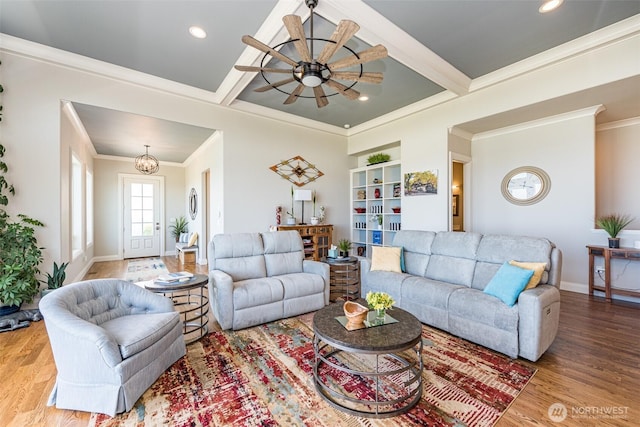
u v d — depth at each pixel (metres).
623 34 2.81
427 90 4.30
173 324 2.19
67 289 1.94
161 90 3.99
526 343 2.23
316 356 2.00
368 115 5.39
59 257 3.35
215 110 4.55
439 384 1.98
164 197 7.91
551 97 3.42
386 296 2.13
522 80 3.65
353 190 6.51
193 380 2.01
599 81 3.06
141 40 3.02
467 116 4.24
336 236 6.23
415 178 4.95
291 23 1.97
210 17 2.67
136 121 4.23
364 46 3.12
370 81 2.72
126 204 7.38
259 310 2.98
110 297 2.21
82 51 3.23
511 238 2.90
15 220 3.09
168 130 4.76
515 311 2.29
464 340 2.65
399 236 3.96
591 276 3.87
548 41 3.09
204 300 3.86
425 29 2.84
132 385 1.73
